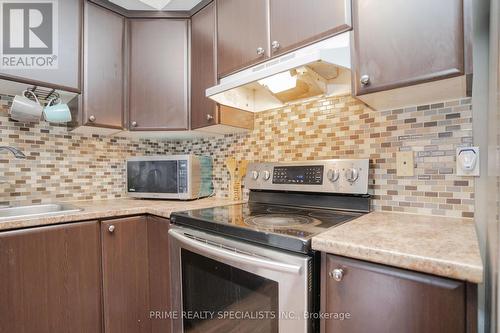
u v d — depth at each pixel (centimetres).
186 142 219
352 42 100
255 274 85
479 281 53
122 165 198
